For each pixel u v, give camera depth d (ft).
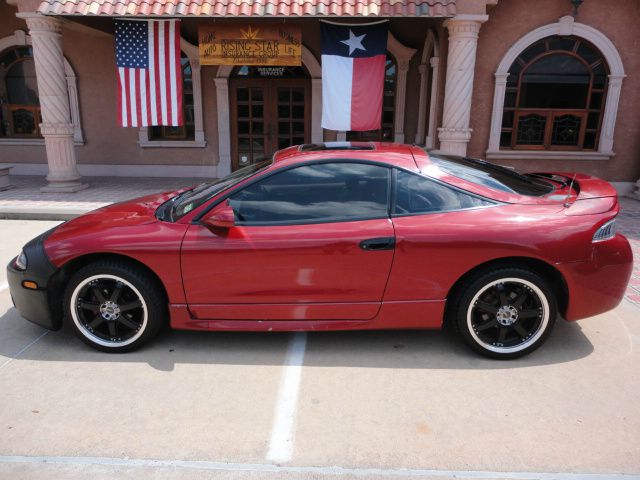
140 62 27.96
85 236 11.41
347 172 11.37
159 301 11.49
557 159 31.37
